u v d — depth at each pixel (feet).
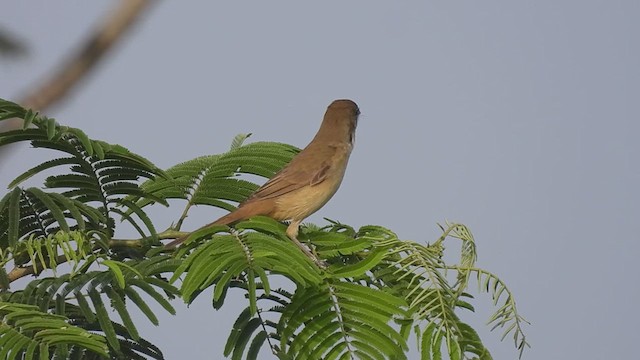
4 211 34.14
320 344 31.19
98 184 35.76
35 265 32.83
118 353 32.01
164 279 33.42
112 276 31.07
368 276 34.09
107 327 30.35
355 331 31.32
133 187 36.32
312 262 31.76
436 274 32.09
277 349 32.83
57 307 30.53
